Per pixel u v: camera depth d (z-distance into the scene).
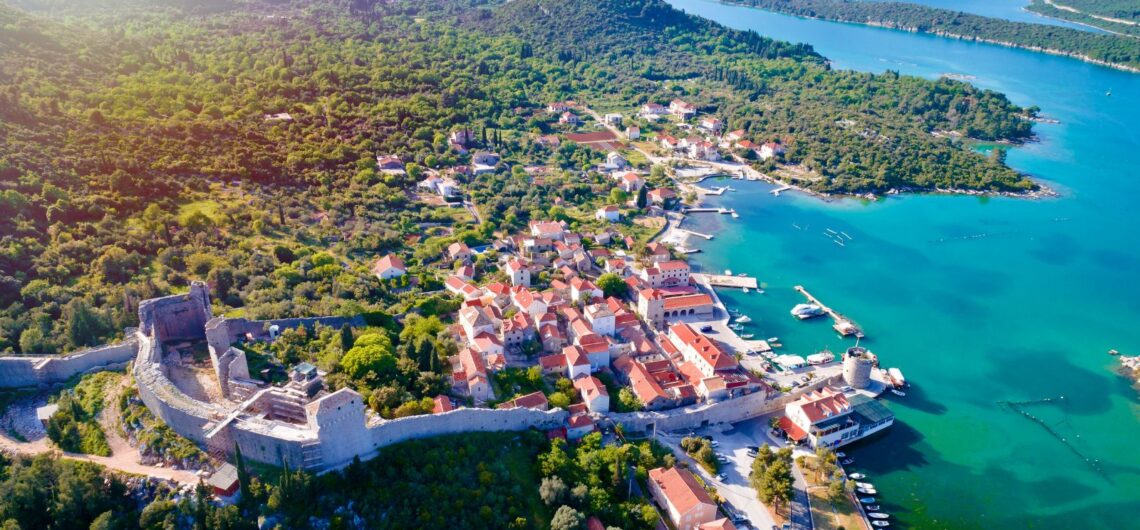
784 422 193.88
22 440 142.38
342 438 134.38
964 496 177.38
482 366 183.00
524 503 147.12
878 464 186.00
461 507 138.00
